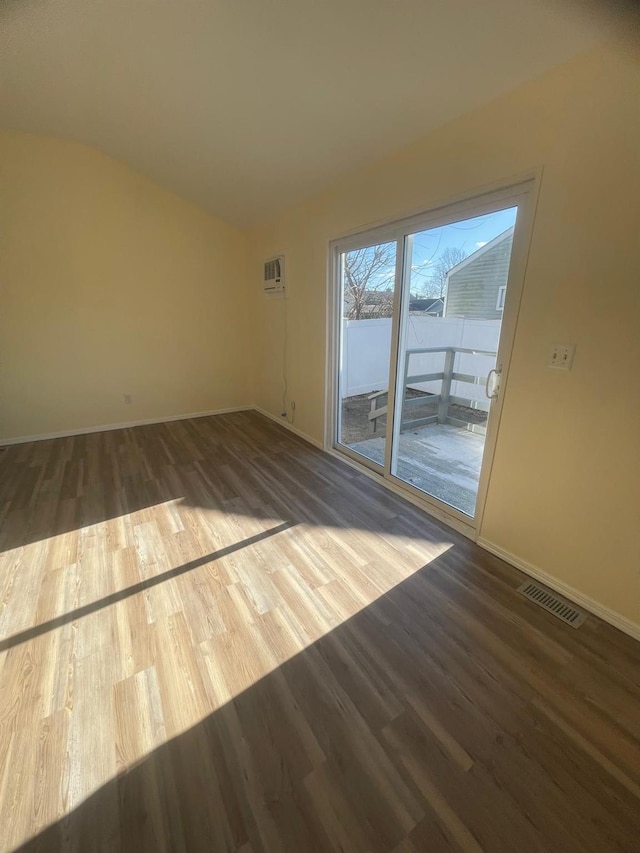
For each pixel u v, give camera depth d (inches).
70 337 158.1
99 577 76.7
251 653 60.0
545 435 70.9
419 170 86.0
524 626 65.4
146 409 182.7
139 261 165.6
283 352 170.1
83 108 114.5
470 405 91.9
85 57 86.6
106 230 156.3
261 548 86.3
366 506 104.8
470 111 72.5
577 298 62.3
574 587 70.6
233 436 165.3
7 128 132.3
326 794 42.6
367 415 127.2
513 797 42.4
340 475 125.0
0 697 52.8
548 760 45.9
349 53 68.8
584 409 64.4
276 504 106.0
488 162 71.4
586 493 66.2
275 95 86.0
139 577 76.8
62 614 67.2
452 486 101.7
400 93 74.4
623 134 53.3
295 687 54.7
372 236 106.8
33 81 99.7
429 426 105.0
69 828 39.8
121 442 156.6
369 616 67.3
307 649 60.7
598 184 56.9
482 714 51.1
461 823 40.2
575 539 69.1
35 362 153.3
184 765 45.3
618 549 63.3
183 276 177.3
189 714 50.9
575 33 53.1
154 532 92.4
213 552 84.9
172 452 145.6
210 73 84.4
